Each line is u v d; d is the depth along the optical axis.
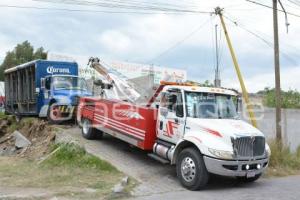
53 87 18.86
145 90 13.82
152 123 12.58
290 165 15.10
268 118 17.41
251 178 11.80
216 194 10.36
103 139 16.17
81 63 27.95
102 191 9.98
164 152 11.89
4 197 9.16
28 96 20.59
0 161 14.02
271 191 10.95
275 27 16.70
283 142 16.38
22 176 11.48
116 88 15.52
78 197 9.45
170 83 12.76
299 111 18.30
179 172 11.13
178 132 11.62
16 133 18.92
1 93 34.00
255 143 10.88
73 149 13.30
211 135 10.75
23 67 21.12
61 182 10.78
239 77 17.16
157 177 11.81
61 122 18.83
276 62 16.61
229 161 10.39
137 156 13.91
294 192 10.86
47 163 12.94
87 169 12.11
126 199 9.59
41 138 17.19
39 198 9.25
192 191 10.65
